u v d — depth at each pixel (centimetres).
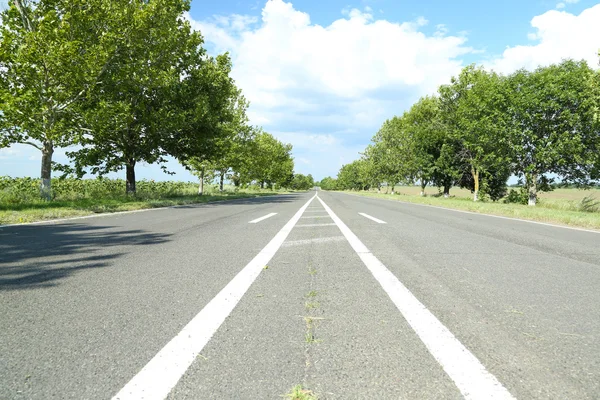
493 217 1184
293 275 371
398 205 1872
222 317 251
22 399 152
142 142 2116
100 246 539
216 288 321
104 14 1628
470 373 177
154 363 185
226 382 167
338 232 709
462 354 197
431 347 206
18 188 1672
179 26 2061
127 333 223
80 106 1636
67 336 218
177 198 2241
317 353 198
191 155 2438
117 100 1911
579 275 382
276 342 212
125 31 1744
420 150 4188
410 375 175
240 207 1586
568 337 222
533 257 481
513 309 272
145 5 1809
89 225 823
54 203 1369
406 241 605
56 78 1434
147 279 351
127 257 457
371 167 5566
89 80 1562
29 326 232
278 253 489
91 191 2089
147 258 452
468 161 3309
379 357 194
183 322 241
